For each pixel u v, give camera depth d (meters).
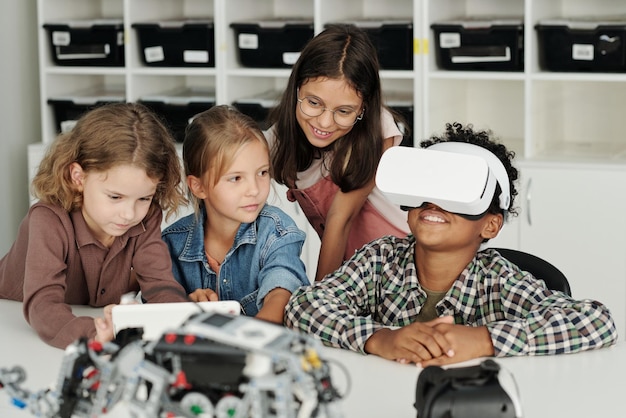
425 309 1.80
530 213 3.40
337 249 2.32
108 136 1.73
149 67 3.72
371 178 2.26
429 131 3.49
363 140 2.22
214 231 1.97
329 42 2.14
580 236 3.36
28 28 3.95
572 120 3.74
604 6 3.61
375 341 1.62
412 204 1.63
